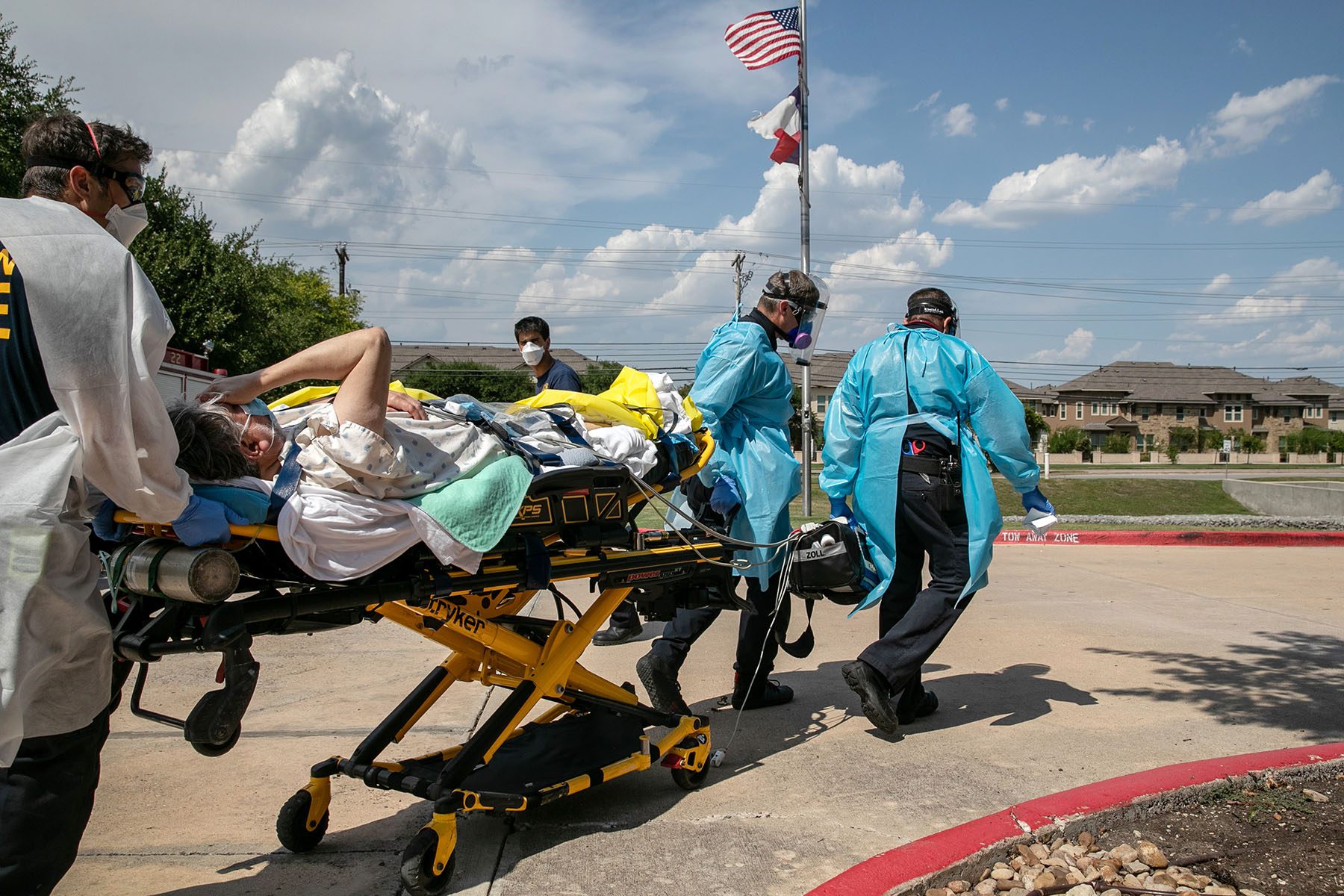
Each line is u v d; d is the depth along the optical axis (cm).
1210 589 799
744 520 402
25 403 184
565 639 311
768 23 1590
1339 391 10344
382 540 232
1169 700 455
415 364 6378
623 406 346
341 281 5544
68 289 181
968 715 436
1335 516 1989
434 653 554
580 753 319
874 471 406
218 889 261
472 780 298
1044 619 665
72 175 205
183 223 2672
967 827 286
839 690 484
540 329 639
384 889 261
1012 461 407
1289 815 302
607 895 260
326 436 227
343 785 344
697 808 326
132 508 192
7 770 187
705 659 555
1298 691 469
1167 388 9656
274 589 231
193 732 198
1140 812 304
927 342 413
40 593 174
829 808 324
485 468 254
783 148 1619
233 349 2672
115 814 315
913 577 428
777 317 412
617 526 304
